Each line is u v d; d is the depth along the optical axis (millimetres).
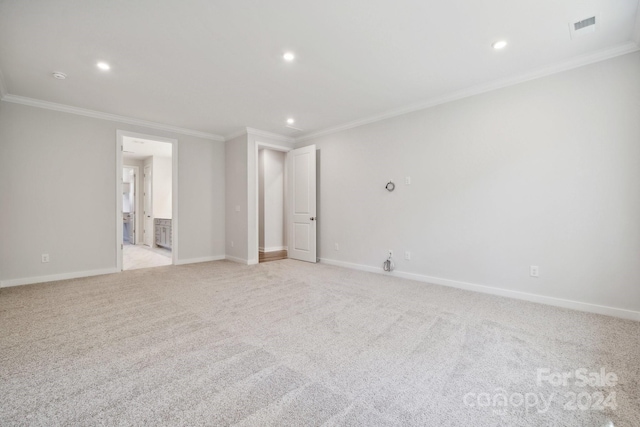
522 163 2992
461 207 3426
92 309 2688
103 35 2273
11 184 3520
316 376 1631
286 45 2443
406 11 2027
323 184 5082
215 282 3699
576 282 2717
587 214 2656
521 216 3008
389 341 2061
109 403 1394
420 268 3803
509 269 3090
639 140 2424
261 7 1972
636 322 2393
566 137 2746
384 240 4195
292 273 4238
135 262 5148
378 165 4258
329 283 3658
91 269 4094
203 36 2303
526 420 1297
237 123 4676
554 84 2803
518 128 3012
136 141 5324
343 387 1532
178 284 3596
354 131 4578
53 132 3789
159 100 3646
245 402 1407
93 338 2088
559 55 2627
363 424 1267
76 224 3971
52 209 3795
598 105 2590
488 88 3188
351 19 2111
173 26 2170
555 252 2820
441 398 1446
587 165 2648
